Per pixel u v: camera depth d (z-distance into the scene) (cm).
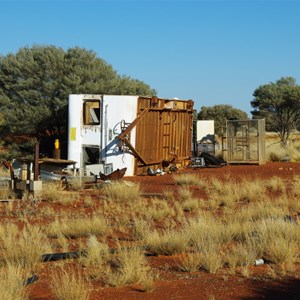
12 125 5016
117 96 4000
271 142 6838
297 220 1802
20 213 2220
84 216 2139
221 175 3741
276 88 7131
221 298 1059
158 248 1471
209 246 1397
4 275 1176
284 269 1280
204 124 5106
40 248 1438
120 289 1134
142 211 2205
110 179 3253
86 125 4056
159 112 4250
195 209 2328
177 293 1095
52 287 1107
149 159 4150
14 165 3459
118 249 1444
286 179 3394
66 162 3428
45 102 5041
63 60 5147
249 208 2125
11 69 5162
